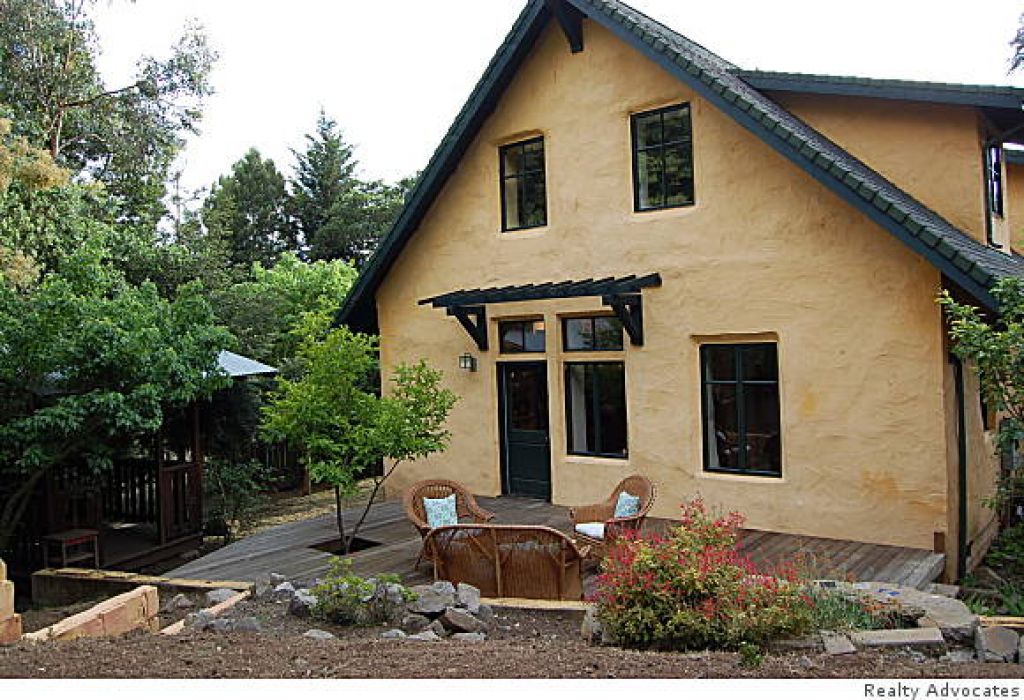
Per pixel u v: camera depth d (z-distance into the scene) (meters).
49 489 10.96
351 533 10.52
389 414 9.12
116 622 6.21
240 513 15.65
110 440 10.95
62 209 16.69
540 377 11.80
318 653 5.12
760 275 9.51
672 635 5.27
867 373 8.77
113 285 13.45
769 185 9.39
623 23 9.91
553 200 11.40
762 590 5.48
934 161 9.86
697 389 10.16
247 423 14.87
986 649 5.07
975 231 9.62
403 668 4.71
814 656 5.00
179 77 20.56
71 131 19.98
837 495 9.02
